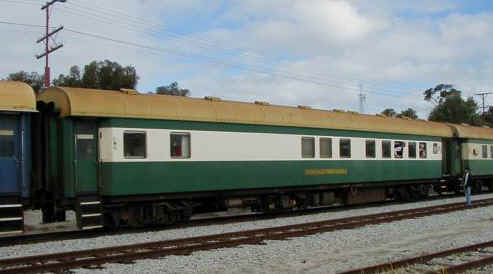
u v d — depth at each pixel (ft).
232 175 61.05
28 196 46.37
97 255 38.91
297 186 69.51
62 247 43.47
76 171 49.42
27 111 46.26
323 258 38.65
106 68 151.23
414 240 46.68
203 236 46.24
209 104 60.44
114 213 52.29
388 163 83.15
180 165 56.24
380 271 33.06
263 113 65.51
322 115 73.72
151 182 53.72
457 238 47.42
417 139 90.12
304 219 63.93
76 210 49.06
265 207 67.21
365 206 82.69
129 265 35.78
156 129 54.54
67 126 49.29
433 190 101.81
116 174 51.13
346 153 75.97
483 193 113.60
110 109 51.29
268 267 35.65
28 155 46.57
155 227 57.16
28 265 35.42
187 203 58.29
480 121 235.81
